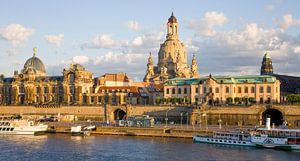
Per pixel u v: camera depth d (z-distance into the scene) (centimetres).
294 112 17612
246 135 13975
